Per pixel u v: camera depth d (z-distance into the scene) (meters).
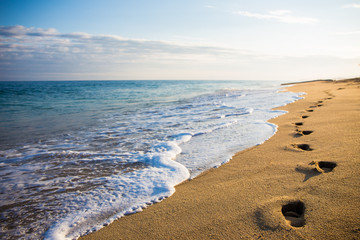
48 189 3.07
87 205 2.64
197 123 6.92
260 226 1.94
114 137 5.72
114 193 2.88
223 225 2.02
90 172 3.58
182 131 5.95
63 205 2.67
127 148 4.73
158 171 3.45
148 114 9.32
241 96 15.70
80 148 4.88
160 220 2.23
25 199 2.83
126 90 30.55
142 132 6.12
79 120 8.48
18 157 4.38
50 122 8.23
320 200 2.15
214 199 2.50
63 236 2.12
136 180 3.20
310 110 7.55
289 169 3.03
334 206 2.02
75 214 2.47
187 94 21.41
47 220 2.39
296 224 1.94
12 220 2.41
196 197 2.60
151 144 4.93
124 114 9.62
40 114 10.28
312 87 18.75
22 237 2.15
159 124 7.09
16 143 5.44
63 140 5.62
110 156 4.26
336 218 1.86
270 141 4.57
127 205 2.58
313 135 4.45
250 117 7.29
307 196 2.27
